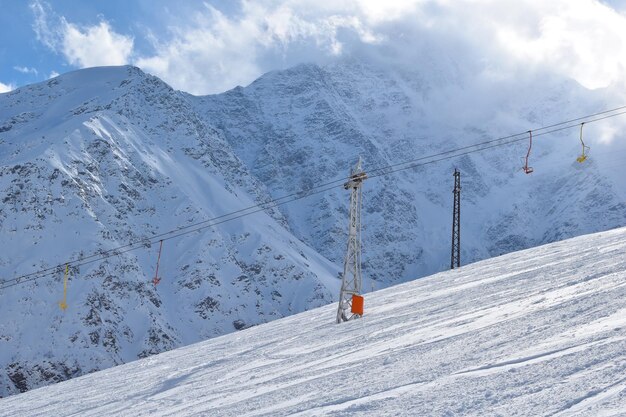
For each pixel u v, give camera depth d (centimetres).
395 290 4534
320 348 2389
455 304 2498
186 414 1616
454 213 6234
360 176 3803
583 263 2627
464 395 1008
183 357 3653
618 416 755
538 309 1684
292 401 1383
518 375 1045
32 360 17250
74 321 18500
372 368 1543
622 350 1018
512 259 4259
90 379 3778
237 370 2400
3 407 3266
